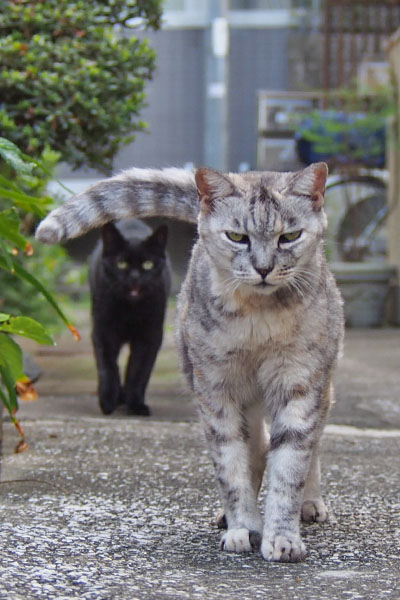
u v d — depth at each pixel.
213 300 1.42
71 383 2.34
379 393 2.26
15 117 2.22
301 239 1.43
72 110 2.20
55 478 1.60
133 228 2.33
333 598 1.23
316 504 1.50
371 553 1.38
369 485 1.62
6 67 2.18
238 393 1.45
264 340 1.41
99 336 2.11
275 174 1.50
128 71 2.30
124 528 1.43
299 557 1.36
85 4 2.25
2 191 1.42
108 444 1.78
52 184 3.28
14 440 1.79
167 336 3.24
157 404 2.16
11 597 1.20
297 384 1.43
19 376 1.55
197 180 1.45
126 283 2.07
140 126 2.33
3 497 1.52
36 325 1.47
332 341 1.48
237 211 1.42
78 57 2.21
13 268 1.45
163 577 1.28
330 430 1.94
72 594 1.22
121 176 1.55
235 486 1.43
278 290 1.41
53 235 1.50
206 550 1.38
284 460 1.42
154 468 1.66
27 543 1.35
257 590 1.25
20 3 2.22
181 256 3.37
